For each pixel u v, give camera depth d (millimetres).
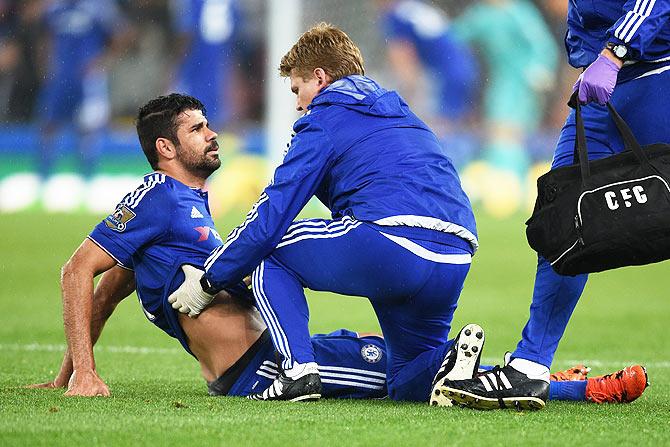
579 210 14875
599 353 26406
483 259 49125
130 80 72812
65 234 54812
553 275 16016
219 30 65188
